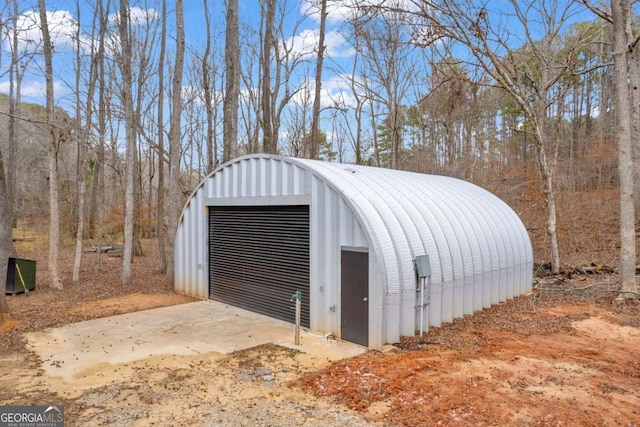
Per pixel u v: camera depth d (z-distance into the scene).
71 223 23.70
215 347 6.38
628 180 8.90
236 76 13.30
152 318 8.16
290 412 4.23
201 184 10.06
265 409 4.30
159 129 16.91
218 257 9.70
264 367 5.50
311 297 7.23
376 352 6.05
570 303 9.03
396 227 6.74
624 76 9.05
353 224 6.51
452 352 6.00
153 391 4.75
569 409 4.20
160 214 15.42
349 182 7.25
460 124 24.52
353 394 4.61
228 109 13.35
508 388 4.72
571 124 23.84
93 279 12.77
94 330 7.31
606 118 24.33
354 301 6.48
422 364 5.47
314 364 5.61
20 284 10.41
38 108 23.09
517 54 15.61
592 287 10.13
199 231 10.14
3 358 5.88
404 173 9.94
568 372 5.21
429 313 7.05
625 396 4.52
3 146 24.02
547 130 23.17
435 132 23.88
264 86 13.79
